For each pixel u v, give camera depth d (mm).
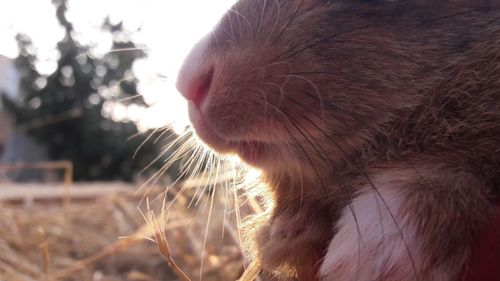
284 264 132
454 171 106
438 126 113
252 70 119
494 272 99
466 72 117
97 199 362
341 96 118
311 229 127
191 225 234
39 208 332
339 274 112
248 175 150
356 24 120
